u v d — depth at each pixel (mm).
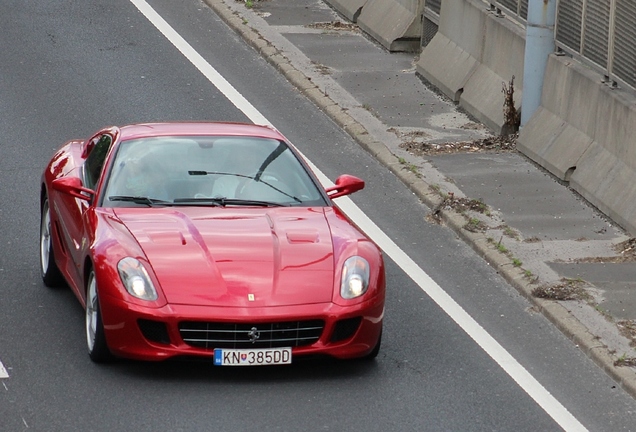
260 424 17672
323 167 30938
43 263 23266
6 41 40094
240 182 21250
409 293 23516
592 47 29734
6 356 19844
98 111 34281
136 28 42188
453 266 25062
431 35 39812
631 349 20969
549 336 21766
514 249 25625
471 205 28047
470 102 35062
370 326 19156
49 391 18562
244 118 34375
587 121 29625
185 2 45625
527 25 31906
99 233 19734
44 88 36000
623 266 24828
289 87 37375
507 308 23000
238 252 19266
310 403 18438
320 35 42312
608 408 19016
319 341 18844
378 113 34938
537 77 31859
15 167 29844
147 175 21156
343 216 21156
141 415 17797
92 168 22297
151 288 18562
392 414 18234
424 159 31391
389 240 26406
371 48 41281
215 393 18609
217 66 38875
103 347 19219
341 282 19047
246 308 18406
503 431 17906
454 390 19266
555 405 18984
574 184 29203
